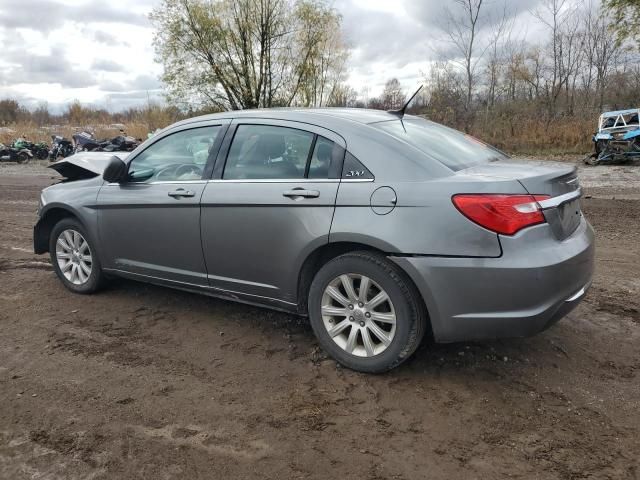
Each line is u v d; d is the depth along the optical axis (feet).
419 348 12.35
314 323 11.78
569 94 81.92
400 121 12.84
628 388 10.70
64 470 8.42
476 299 9.98
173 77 70.38
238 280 12.79
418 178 10.47
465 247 9.90
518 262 9.69
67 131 93.35
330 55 73.97
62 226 16.29
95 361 12.05
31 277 18.02
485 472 8.31
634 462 8.48
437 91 78.02
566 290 10.19
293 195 11.46
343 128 11.55
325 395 10.57
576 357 11.98
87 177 17.02
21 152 70.08
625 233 23.99
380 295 10.84
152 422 9.69
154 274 14.38
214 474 8.34
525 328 9.93
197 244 13.19
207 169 13.15
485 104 80.84
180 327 13.91
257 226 12.06
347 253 11.12
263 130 12.59
